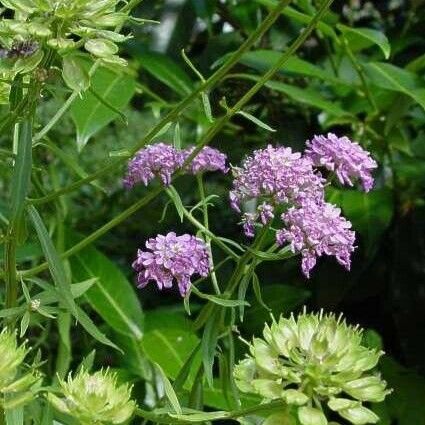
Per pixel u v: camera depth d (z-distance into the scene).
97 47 0.54
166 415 0.56
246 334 0.83
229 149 0.90
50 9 0.53
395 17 1.01
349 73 0.88
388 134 0.85
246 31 0.93
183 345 0.78
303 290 0.83
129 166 0.60
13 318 0.58
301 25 0.92
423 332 0.84
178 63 0.92
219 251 0.87
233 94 0.90
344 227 0.57
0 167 0.66
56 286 0.55
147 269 0.56
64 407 0.50
